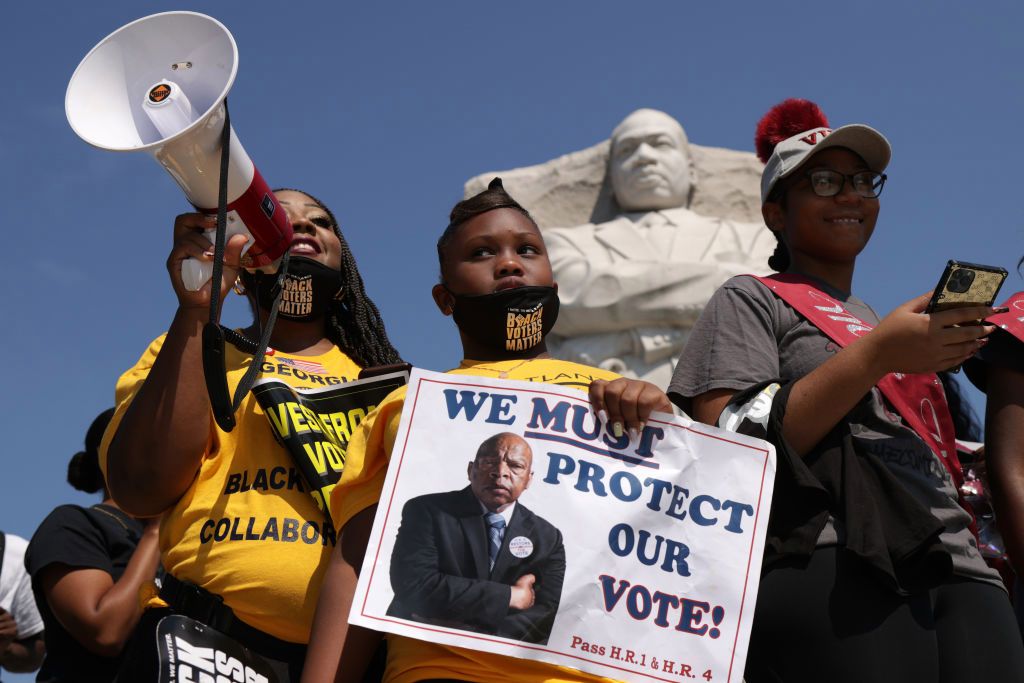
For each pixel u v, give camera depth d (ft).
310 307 14.21
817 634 11.19
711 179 38.73
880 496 11.55
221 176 11.65
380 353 15.19
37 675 15.90
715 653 10.67
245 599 12.10
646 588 10.75
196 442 12.25
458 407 11.18
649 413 11.15
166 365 12.22
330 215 15.05
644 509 10.94
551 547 10.73
